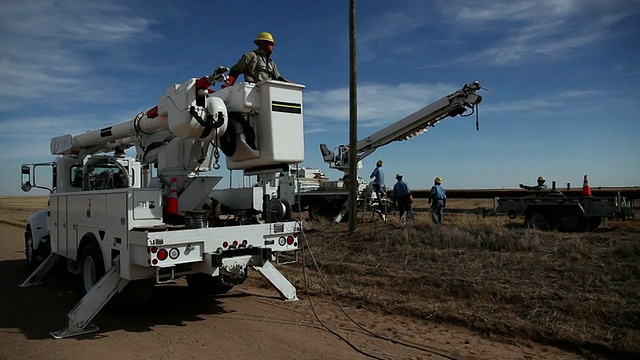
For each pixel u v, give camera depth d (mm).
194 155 7484
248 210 7516
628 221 16375
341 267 9852
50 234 9672
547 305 6625
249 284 9312
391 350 5500
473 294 7414
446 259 9617
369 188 19500
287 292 7824
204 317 6961
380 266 9672
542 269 8289
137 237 6074
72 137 9836
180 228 6348
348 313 7141
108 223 6848
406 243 11047
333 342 5785
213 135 6574
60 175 9836
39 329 6457
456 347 5602
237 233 6668
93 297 6309
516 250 9758
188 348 5586
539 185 15859
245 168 7141
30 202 74375
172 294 8508
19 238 18812
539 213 14727
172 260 6059
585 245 9492
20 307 7719
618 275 7500
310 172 24422
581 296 6746
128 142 9773
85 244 7816
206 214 6551
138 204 6336
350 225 13297
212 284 8094
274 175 7098
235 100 6605
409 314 6941
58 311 7457
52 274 10766
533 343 5715
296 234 7387
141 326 6520
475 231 11000
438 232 11141
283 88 6605
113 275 6484
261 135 6574
